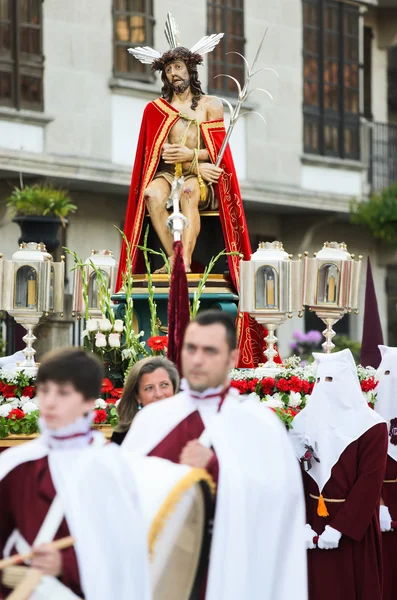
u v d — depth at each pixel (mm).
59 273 10953
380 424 9023
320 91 25516
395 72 28578
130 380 7762
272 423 6133
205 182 11438
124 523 5027
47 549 4871
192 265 11969
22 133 20422
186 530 5578
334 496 8992
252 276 10617
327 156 25625
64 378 5094
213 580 5738
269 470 6008
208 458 5914
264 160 24219
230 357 6160
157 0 22078
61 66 20922
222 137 11555
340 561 8992
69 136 20969
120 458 5172
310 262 11133
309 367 10281
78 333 19969
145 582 5074
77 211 21766
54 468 5094
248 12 23891
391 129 27219
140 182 11641
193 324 6164
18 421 9562
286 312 10609
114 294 11625
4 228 20812
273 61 24422
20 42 20438
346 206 25453
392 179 27188
